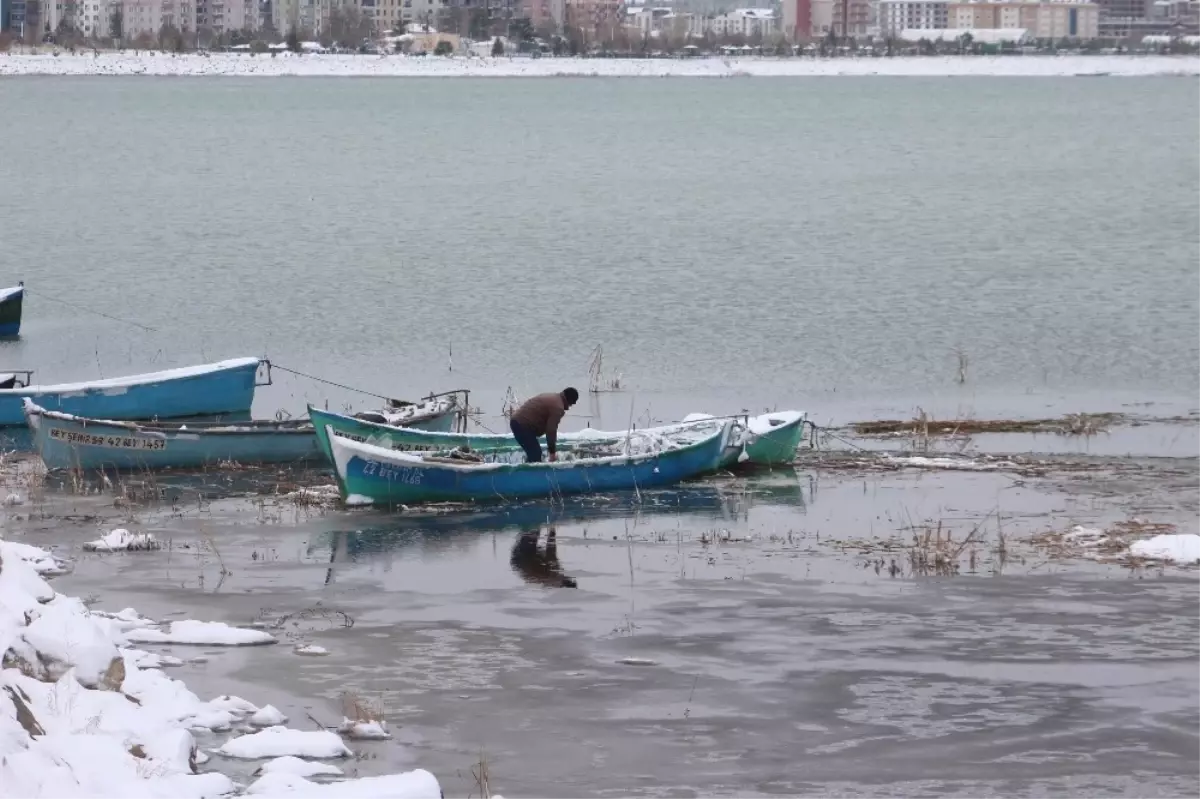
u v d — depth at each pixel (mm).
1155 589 25156
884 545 28047
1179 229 81625
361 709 19516
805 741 19188
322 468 34812
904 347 50500
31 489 32188
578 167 124188
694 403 42656
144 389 39469
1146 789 17875
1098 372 46719
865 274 66125
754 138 159875
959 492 32312
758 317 55844
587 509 30875
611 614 24094
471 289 62281
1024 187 106812
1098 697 20594
